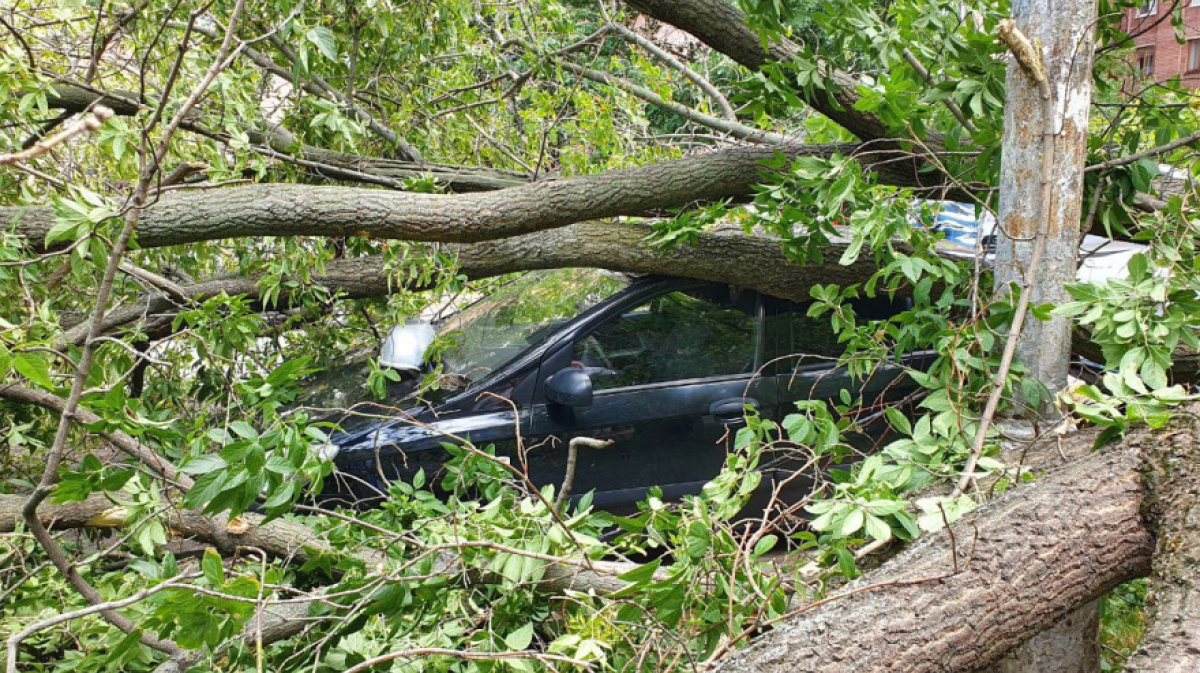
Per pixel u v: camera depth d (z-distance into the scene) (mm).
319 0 4551
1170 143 3281
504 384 4305
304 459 2297
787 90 3848
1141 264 2420
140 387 4418
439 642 2467
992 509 2154
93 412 2832
